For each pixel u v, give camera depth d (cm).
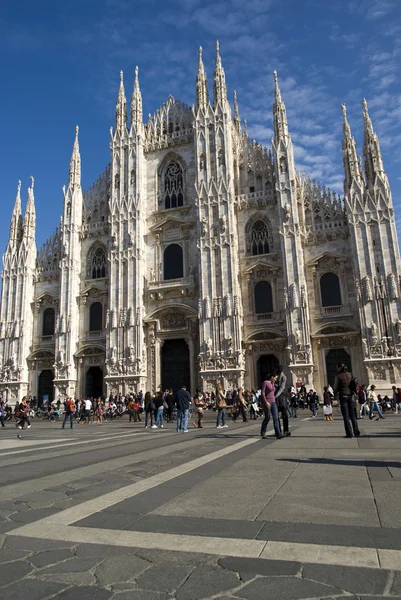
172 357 5684
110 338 5703
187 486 885
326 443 1579
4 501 787
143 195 6159
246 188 5819
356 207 5075
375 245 4950
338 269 5153
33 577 466
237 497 784
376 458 1184
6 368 6169
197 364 5419
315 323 5094
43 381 6147
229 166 5669
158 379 5547
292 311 5028
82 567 489
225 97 5947
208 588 434
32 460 1333
